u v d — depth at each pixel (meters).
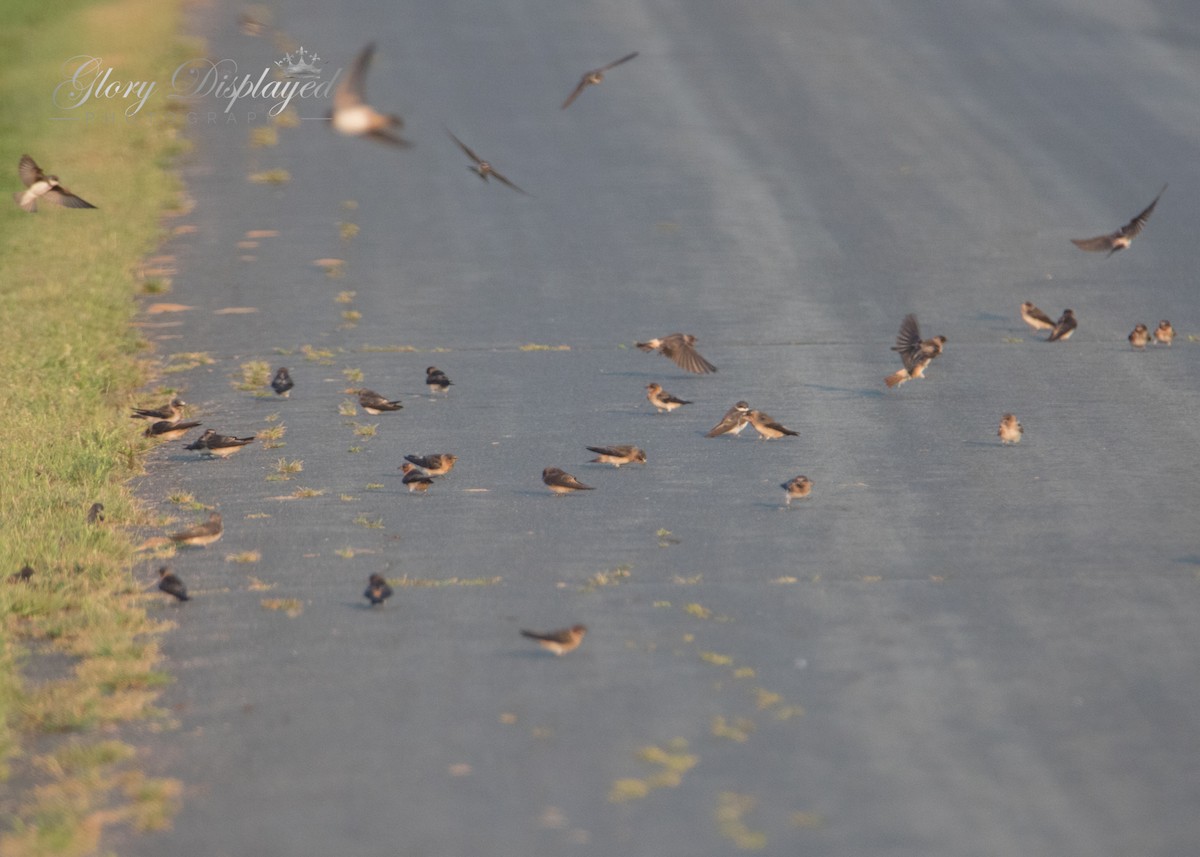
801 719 43.94
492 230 109.69
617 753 41.94
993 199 115.25
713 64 148.25
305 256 103.88
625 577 54.97
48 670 47.91
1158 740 42.88
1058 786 40.34
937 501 62.94
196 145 127.94
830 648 48.78
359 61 29.19
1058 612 51.66
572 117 133.62
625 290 97.56
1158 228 109.19
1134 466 67.19
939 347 79.38
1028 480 65.50
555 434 72.38
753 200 115.44
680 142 128.25
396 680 46.66
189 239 107.31
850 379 81.06
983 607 52.09
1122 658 48.12
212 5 164.62
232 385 80.19
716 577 54.94
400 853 37.16
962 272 100.69
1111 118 133.38
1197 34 159.00
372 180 120.44
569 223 111.06
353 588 54.16
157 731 43.72
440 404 77.12
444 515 61.66
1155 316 92.12
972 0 172.25
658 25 160.75
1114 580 54.47
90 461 66.56
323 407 76.56
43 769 41.66
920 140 128.38
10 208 111.19
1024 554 57.00
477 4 166.25
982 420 74.19
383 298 95.94
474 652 48.62
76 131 128.75
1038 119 133.25
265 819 38.81
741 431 72.94
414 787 40.28
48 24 157.00
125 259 102.06
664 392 75.44
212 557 57.34
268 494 64.44
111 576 55.22
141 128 130.25
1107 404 76.56
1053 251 104.75
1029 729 43.50
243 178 120.62
